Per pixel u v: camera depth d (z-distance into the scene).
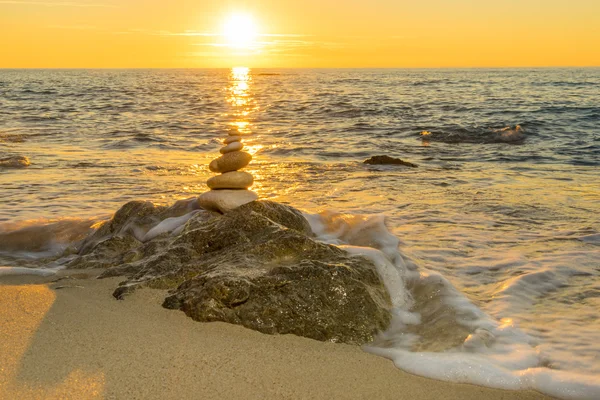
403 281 5.10
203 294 4.38
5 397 3.21
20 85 61.25
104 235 6.66
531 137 17.50
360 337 4.13
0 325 4.14
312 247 4.99
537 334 4.22
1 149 15.18
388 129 20.16
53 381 3.39
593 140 16.66
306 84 65.00
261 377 3.54
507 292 5.00
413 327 4.37
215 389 3.38
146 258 5.62
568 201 8.53
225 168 6.52
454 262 5.80
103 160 13.38
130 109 29.84
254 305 4.28
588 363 3.77
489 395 3.46
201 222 6.07
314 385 3.49
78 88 54.06
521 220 7.43
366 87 53.88
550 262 5.77
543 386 3.52
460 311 4.49
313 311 4.21
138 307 4.52
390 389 3.48
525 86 48.75
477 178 10.74
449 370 3.65
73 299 4.69
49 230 7.16
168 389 3.35
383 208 8.13
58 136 18.31
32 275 5.52
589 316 4.55
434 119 23.38
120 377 3.46
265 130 20.20
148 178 11.06
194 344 3.93
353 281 4.41
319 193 9.34
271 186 10.04
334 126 21.30
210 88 55.72
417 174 11.26
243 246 5.07
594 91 39.47
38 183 10.48
